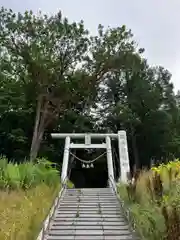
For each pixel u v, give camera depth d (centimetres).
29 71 2381
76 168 3009
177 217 582
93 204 1141
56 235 757
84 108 2897
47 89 2505
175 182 868
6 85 2508
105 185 3039
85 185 3047
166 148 3012
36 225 691
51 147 2711
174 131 3161
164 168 1088
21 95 2528
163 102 3189
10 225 631
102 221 898
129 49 2505
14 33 2373
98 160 2941
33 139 2392
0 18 2392
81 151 3005
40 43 2377
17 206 823
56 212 998
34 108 2706
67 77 2533
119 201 1132
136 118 2934
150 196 861
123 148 1859
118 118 2975
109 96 3434
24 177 1231
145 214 715
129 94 3250
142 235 694
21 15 2400
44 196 1027
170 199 724
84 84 2538
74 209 1058
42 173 1388
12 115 2670
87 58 2536
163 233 617
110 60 2461
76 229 808
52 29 2427
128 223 855
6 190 1043
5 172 1182
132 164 3128
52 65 2383
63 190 1373
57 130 2872
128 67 2548
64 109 2683
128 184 1136
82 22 2505
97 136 2002
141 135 3092
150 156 3098
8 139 2581
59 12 2480
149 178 993
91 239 723
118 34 2494
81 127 2781
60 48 2514
